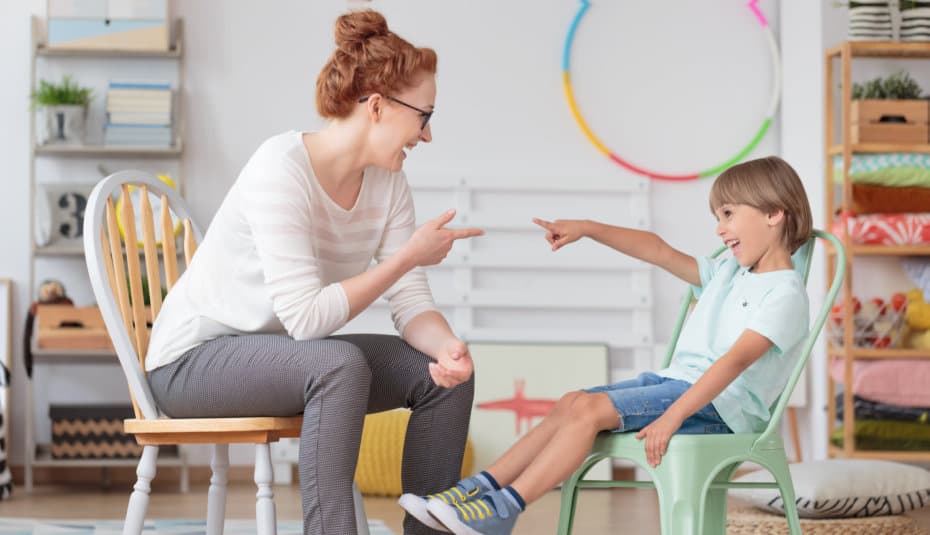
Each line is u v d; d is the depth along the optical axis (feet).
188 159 16.80
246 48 16.94
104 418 15.72
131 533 7.39
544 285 17.40
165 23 16.20
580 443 7.29
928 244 14.83
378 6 17.17
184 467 15.69
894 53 15.28
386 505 14.38
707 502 8.04
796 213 8.00
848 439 14.65
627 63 17.52
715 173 17.51
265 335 7.16
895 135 15.03
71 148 15.83
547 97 17.39
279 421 7.07
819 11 16.08
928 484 12.12
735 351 7.43
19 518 13.08
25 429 16.40
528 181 17.25
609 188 17.31
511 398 16.80
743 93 17.61
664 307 17.57
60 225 16.12
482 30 17.34
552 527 12.57
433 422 7.40
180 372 7.17
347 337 7.65
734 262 8.40
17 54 16.57
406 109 7.14
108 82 16.58
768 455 7.42
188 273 7.49
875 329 15.10
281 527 12.32
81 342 15.71
